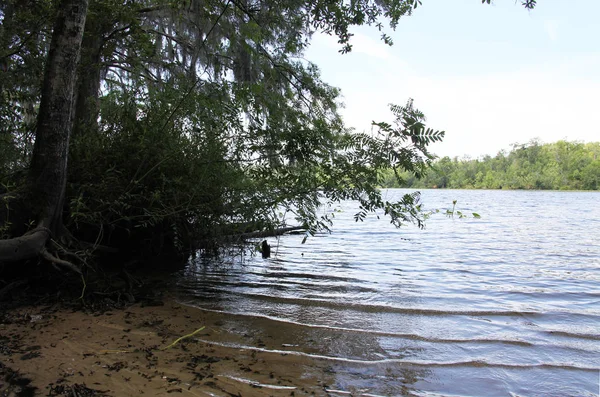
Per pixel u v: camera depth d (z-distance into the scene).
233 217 7.09
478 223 20.48
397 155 5.26
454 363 3.77
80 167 5.82
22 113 6.20
